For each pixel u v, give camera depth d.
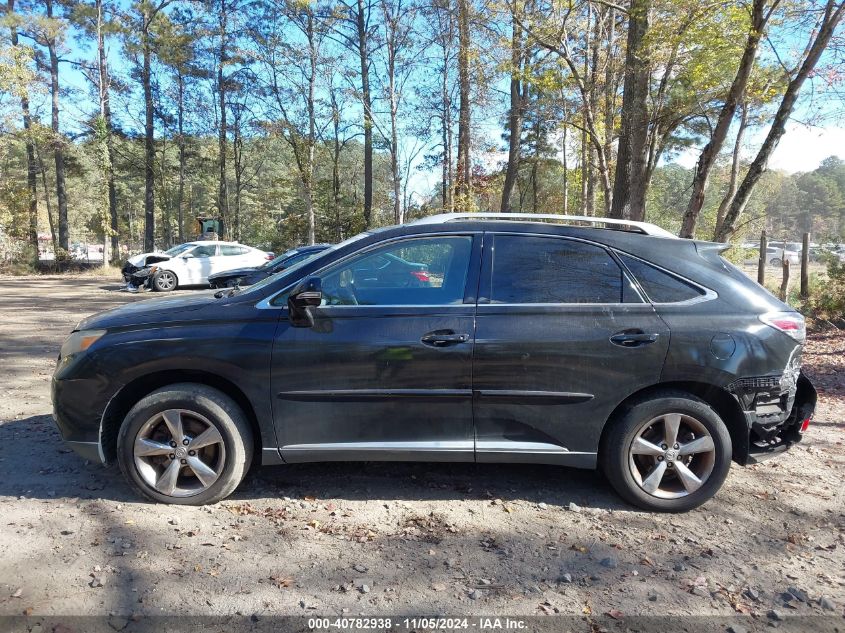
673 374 3.42
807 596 2.72
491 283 3.52
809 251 11.49
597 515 3.51
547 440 3.50
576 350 3.39
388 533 3.24
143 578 2.74
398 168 26.34
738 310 3.49
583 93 13.73
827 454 4.58
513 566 2.93
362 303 3.49
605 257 3.57
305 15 24.80
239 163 37.50
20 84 23.55
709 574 2.90
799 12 8.60
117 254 35.53
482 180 27.83
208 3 30.25
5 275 25.61
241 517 3.38
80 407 3.44
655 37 10.42
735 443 3.56
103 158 28.77
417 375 3.40
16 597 2.57
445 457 3.50
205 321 3.47
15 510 3.38
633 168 11.82
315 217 32.41
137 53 31.03
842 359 7.81
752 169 9.01
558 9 12.80
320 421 3.46
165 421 3.42
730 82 11.91
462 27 20.55
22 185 27.75
